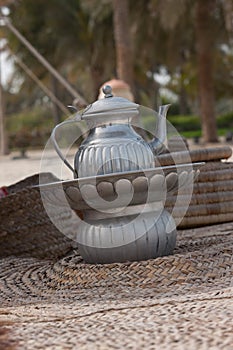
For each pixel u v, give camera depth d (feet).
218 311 10.30
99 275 13.30
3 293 13.84
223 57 129.49
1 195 19.42
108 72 106.42
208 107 92.17
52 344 9.46
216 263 13.26
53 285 13.78
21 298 13.37
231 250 13.74
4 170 62.54
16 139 128.98
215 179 18.99
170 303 11.22
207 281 12.80
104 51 101.09
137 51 97.04
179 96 181.88
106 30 99.04
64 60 105.70
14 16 101.45
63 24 102.06
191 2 92.32
